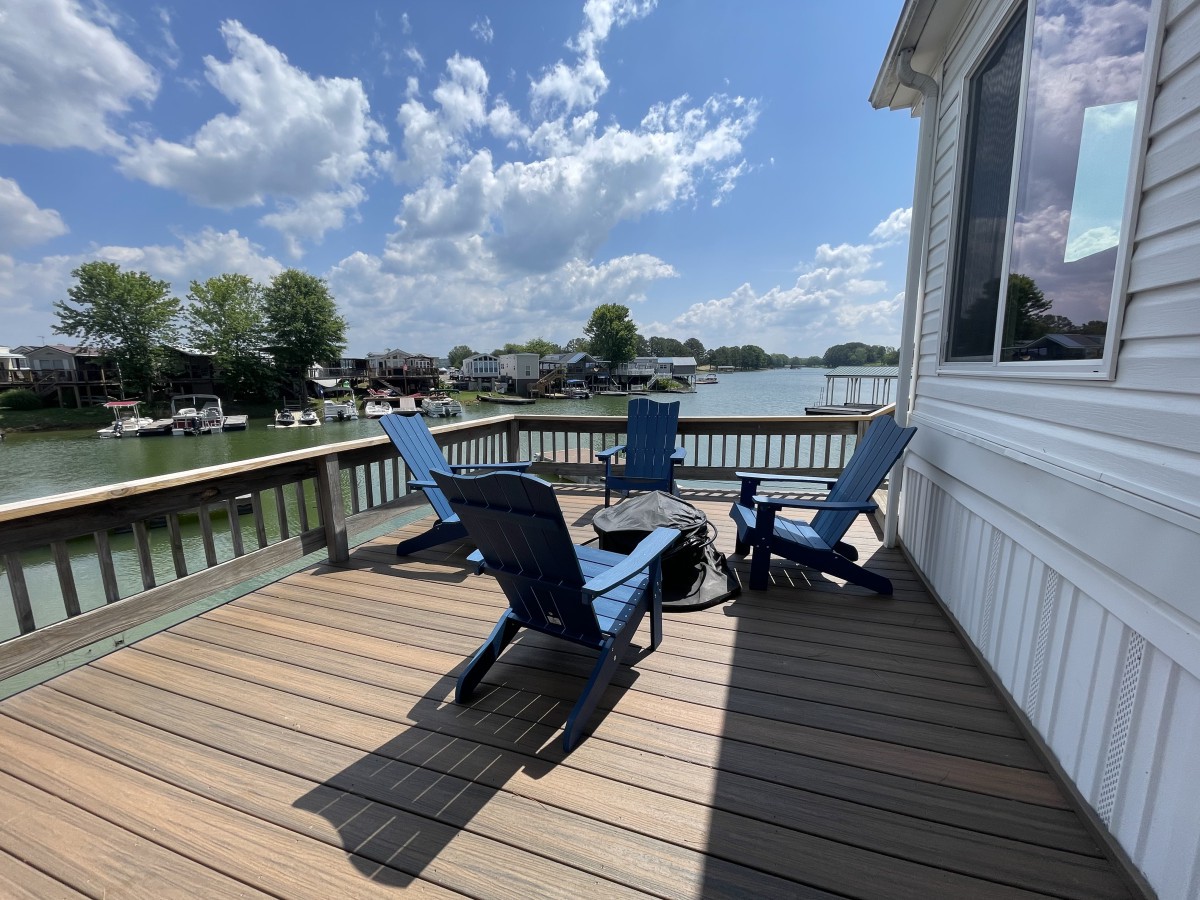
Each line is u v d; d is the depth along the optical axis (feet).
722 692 6.20
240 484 8.74
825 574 9.86
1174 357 3.72
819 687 6.29
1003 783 4.78
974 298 7.67
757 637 7.52
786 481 10.19
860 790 4.70
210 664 6.88
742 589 9.17
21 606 6.15
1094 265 4.91
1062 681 4.92
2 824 4.43
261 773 4.98
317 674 6.64
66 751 5.30
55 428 104.83
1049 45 5.77
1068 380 5.03
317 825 4.39
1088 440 4.67
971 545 7.25
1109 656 4.27
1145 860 3.74
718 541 11.85
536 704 6.02
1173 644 3.55
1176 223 3.77
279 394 143.64
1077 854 4.07
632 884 3.85
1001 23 6.90
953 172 8.54
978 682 6.41
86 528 6.74
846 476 9.93
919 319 10.30
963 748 5.24
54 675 6.61
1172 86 3.88
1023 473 5.80
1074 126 5.32
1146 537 3.88
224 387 138.72
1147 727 3.81
